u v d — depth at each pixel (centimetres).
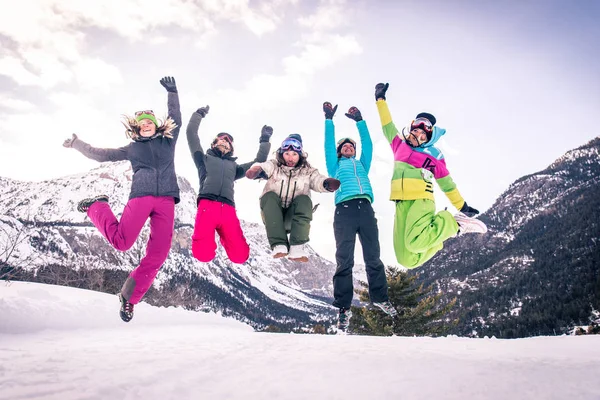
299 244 423
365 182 490
